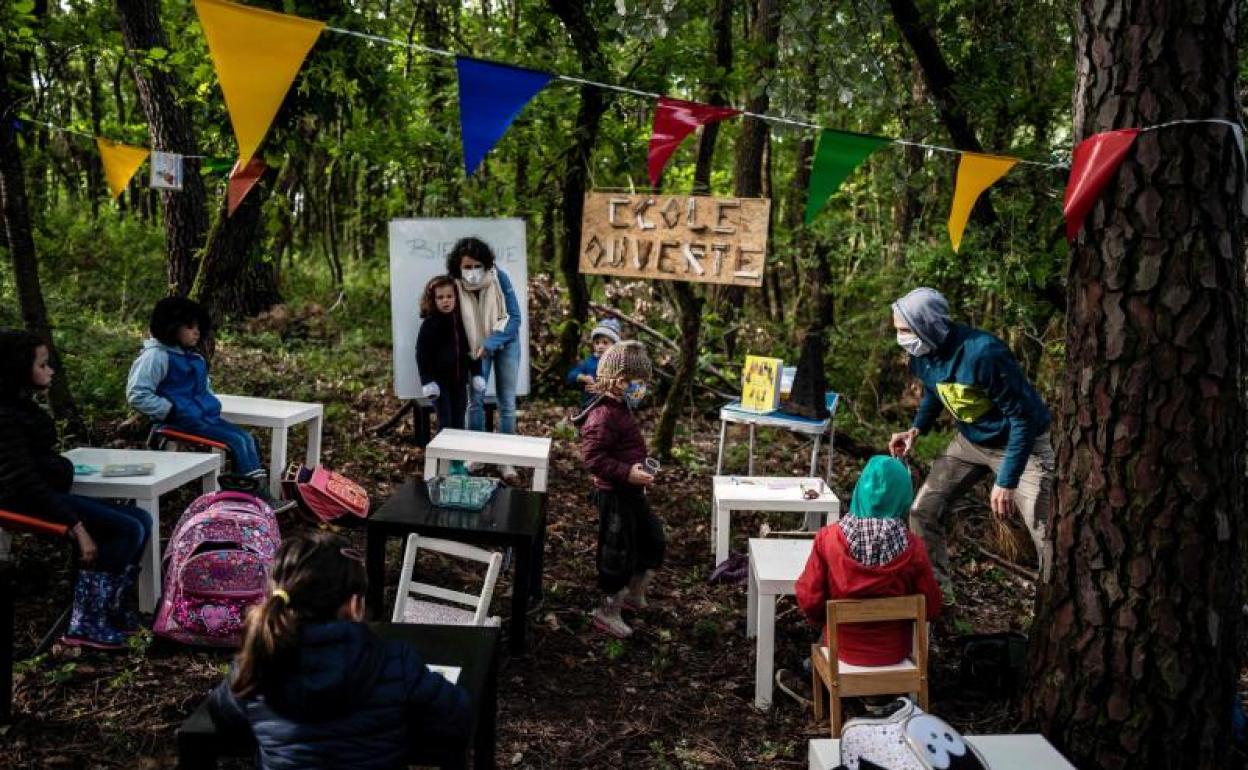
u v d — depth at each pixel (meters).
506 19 8.70
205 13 2.89
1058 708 3.21
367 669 2.25
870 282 9.89
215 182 6.93
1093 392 3.08
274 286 11.57
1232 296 2.96
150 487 4.19
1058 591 3.23
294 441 7.02
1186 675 3.02
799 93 6.40
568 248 8.27
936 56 6.08
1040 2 7.15
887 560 3.38
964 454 4.71
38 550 4.76
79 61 13.12
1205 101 2.89
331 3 5.66
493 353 6.71
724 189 12.76
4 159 5.46
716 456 7.91
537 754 3.50
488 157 8.37
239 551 3.95
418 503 4.37
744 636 4.65
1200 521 2.98
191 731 2.35
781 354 10.90
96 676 3.75
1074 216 3.04
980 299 7.83
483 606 3.97
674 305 9.80
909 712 2.44
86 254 11.85
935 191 6.76
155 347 5.14
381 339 11.20
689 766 3.50
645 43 7.28
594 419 4.37
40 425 3.97
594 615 4.58
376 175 12.20
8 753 3.23
